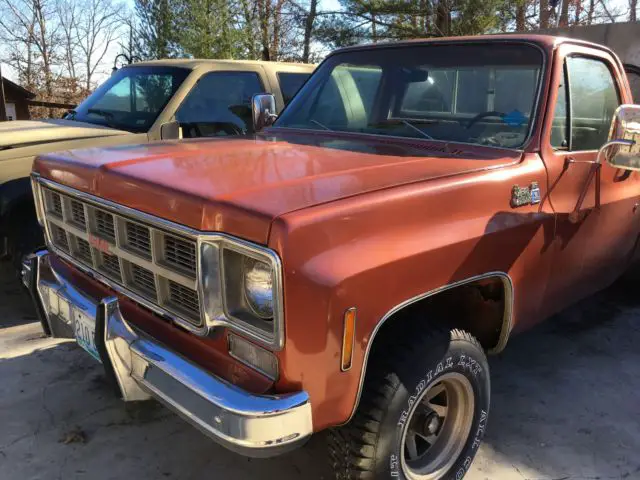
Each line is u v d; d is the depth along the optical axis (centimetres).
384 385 229
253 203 207
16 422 329
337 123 368
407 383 232
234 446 201
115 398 355
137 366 238
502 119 314
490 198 264
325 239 203
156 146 314
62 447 309
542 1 1811
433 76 345
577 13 2052
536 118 304
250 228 200
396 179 243
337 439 238
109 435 321
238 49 1535
